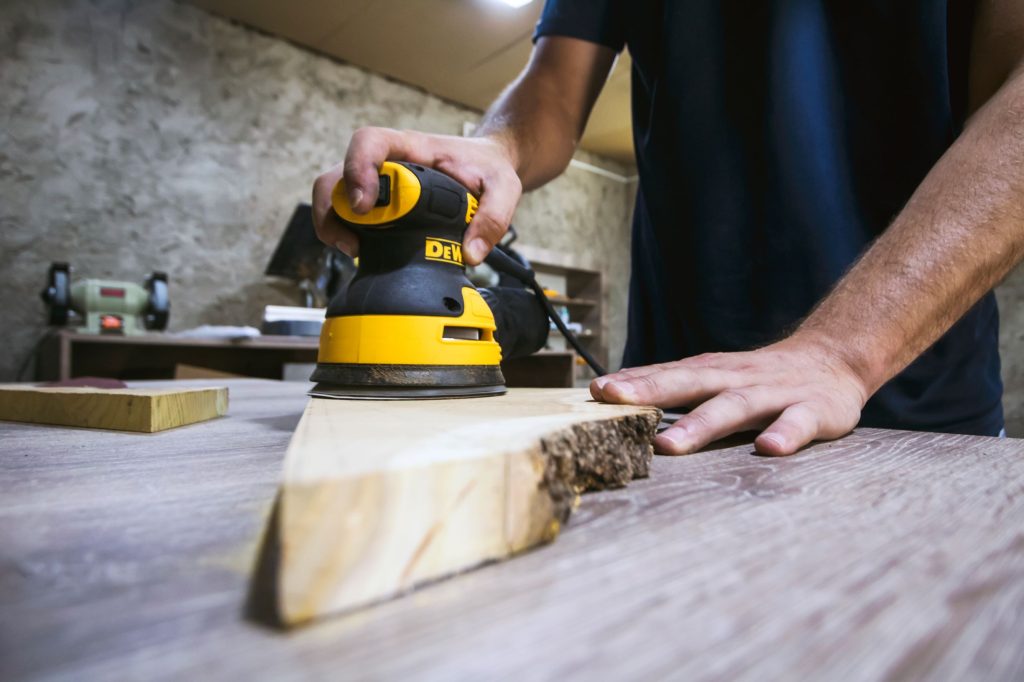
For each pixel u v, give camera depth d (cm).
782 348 67
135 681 18
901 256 66
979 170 63
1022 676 18
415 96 407
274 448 57
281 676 18
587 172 529
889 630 21
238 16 326
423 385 65
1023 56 74
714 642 20
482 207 75
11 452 55
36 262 272
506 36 348
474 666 19
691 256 113
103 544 30
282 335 237
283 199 344
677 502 38
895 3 90
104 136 289
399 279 68
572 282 527
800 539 31
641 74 122
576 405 55
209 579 26
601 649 20
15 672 18
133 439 63
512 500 29
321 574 23
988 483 43
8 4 269
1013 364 396
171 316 305
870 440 62
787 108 96
